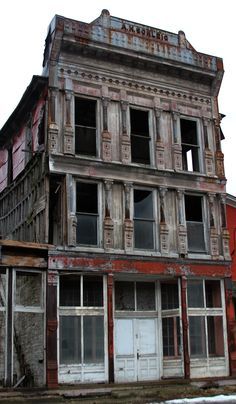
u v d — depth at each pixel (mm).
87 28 22172
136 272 21219
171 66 23969
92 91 22156
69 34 21625
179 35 24766
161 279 22719
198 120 24672
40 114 22391
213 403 16781
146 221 22406
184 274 22359
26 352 20688
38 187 21578
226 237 23938
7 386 18094
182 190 23203
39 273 19656
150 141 23266
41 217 20844
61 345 19469
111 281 20703
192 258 22703
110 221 21188
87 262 20328
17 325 21844
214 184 24156
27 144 24062
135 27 23516
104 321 20438
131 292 22281
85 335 20000
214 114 25125
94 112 22359
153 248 22250
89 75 22203
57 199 21094
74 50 21969
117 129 22469
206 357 22203
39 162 21656
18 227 23844
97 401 17375
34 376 19750
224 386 21391
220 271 23344
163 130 23578
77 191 21109
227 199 25891
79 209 21016
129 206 21797
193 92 24750
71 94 21578
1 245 18688
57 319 19297
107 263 20734
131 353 21484
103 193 21422
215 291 23516
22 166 24562
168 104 23969
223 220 24078
